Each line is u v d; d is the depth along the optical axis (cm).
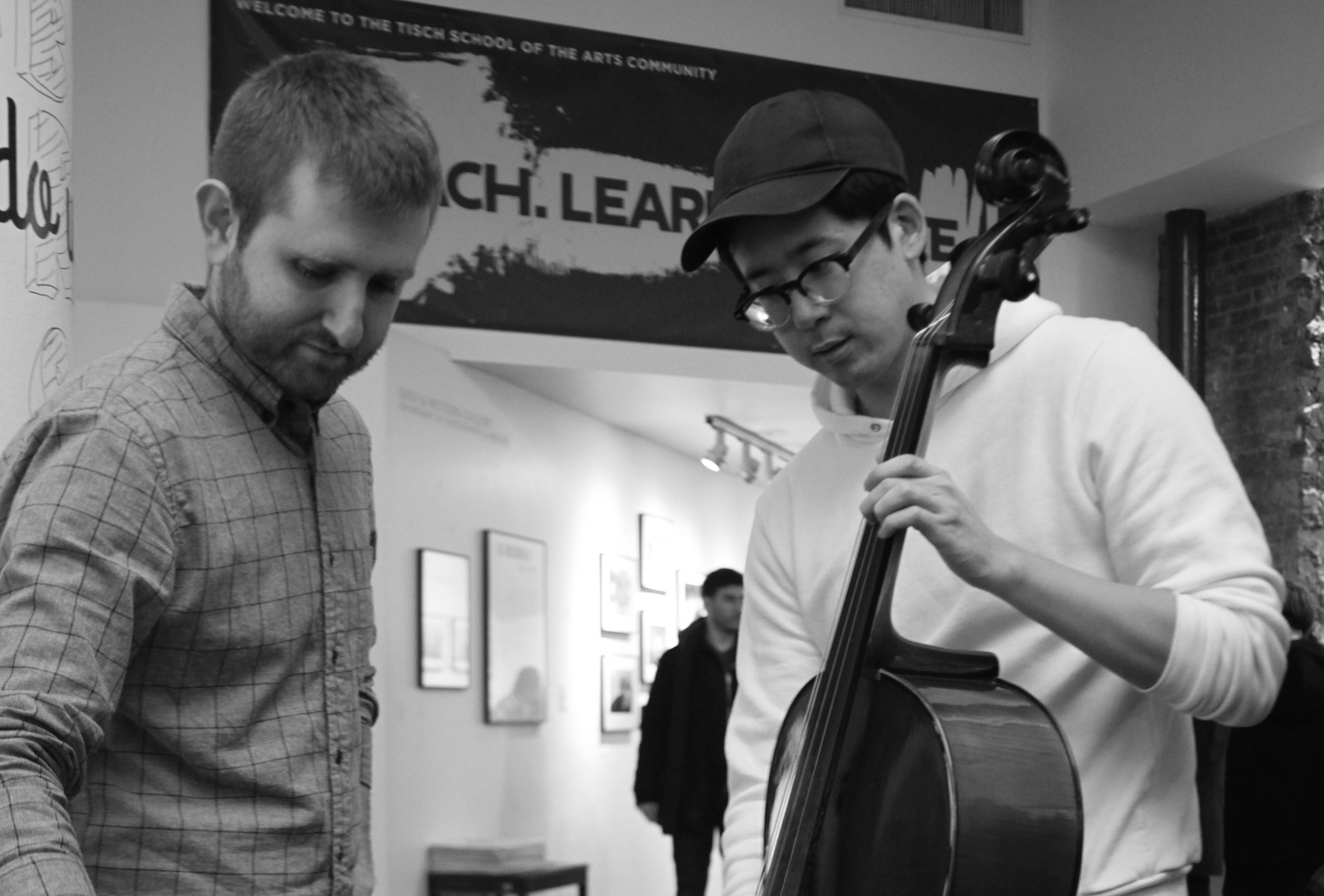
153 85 584
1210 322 741
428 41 629
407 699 593
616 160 656
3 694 126
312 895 150
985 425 175
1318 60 619
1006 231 170
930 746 157
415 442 604
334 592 157
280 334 144
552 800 732
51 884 118
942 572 176
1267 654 156
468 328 634
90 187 575
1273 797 424
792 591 201
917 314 171
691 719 599
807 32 696
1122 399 167
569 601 762
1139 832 165
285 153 140
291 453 155
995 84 736
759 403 750
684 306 663
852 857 164
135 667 143
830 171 170
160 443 142
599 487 805
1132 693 167
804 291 172
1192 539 159
